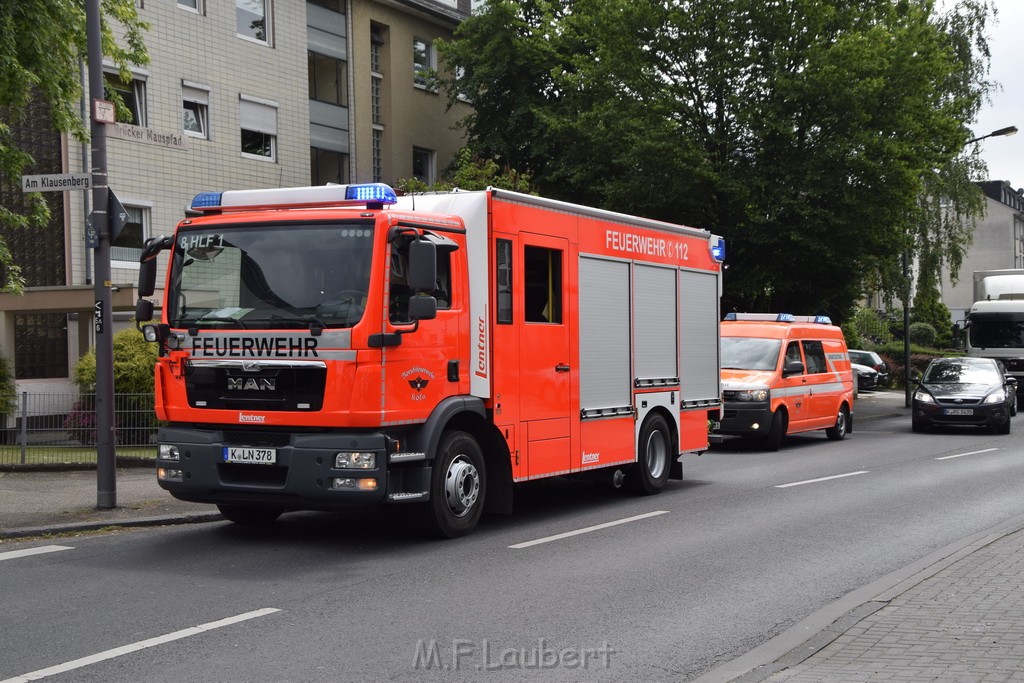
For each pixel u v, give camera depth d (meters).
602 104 27.64
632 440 12.38
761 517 11.20
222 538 9.74
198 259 9.30
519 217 10.41
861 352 44.72
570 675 5.61
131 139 10.98
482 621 6.71
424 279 8.59
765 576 8.20
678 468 13.57
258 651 5.95
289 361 8.80
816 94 25.25
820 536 10.03
